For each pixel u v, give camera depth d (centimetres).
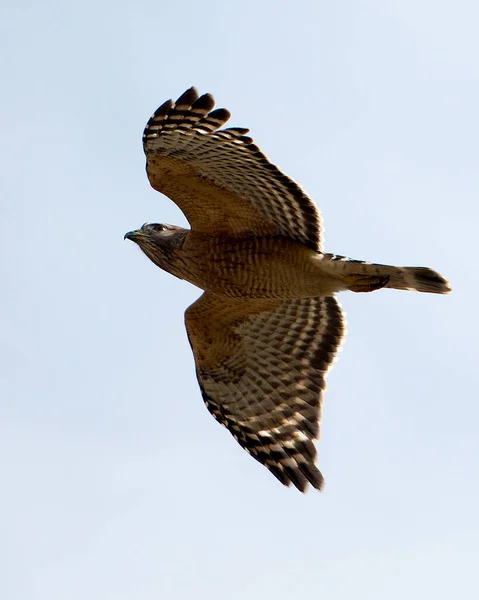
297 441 1609
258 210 1405
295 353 1616
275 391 1623
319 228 1392
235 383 1639
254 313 1581
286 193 1373
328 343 1603
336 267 1395
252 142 1323
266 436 1622
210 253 1463
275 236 1427
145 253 1524
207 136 1330
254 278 1455
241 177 1369
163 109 1325
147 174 1392
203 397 1656
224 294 1499
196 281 1502
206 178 1380
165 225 1530
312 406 1609
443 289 1375
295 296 1461
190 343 1616
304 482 1595
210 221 1436
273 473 1611
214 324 1591
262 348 1620
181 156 1360
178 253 1490
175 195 1412
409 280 1387
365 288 1404
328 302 1583
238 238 1445
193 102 1320
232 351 1623
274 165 1340
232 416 1641
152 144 1351
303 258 1409
